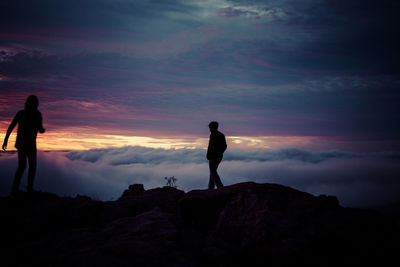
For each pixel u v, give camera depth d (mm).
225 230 4277
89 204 5680
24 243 4066
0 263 3311
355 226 3785
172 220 5043
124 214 5820
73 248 3695
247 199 4492
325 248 3459
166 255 3512
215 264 3488
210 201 4992
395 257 3363
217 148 7539
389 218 4090
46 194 6465
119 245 3607
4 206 5379
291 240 3504
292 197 4590
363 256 3365
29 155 6070
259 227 3768
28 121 5973
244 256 3662
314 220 3885
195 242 4141
